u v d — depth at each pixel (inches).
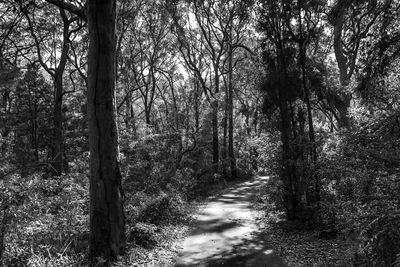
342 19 645.3
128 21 1000.2
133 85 1267.2
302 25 471.5
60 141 850.8
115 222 323.3
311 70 467.8
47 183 323.9
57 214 330.6
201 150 938.7
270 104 484.4
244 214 594.6
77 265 269.1
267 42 485.1
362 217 169.5
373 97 297.7
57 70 851.4
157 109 1726.1
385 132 194.2
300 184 438.9
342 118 473.4
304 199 462.3
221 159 1334.9
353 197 195.2
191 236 433.7
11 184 227.8
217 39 1352.1
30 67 989.8
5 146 470.6
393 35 327.0
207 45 1485.0
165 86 1777.8
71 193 376.2
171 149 730.2
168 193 597.9
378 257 162.7
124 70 1183.6
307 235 390.6
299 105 483.5
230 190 1019.3
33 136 1099.3
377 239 159.8
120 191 333.4
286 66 470.9
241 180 1285.7
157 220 472.4
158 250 361.1
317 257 309.0
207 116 1010.7
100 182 320.5
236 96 1653.5
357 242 181.6
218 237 426.3
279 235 414.3
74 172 545.3
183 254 351.6
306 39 462.0
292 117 467.5
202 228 482.6
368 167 195.2
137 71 1445.6
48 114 1135.0
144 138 652.1
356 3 498.0
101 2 315.3
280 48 469.7
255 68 551.5
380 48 322.0
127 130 740.7
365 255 175.2
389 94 268.8
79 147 943.0
